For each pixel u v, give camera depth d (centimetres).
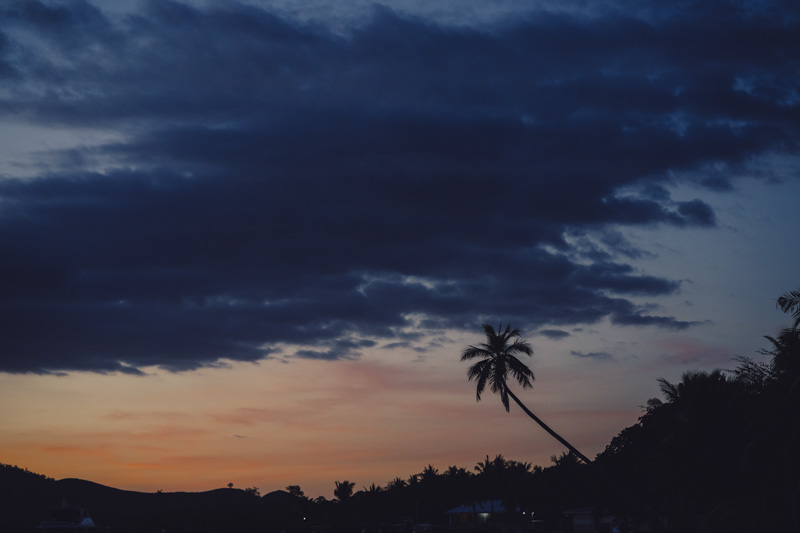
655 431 8212
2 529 13612
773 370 5328
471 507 15650
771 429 4894
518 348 7075
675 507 6706
